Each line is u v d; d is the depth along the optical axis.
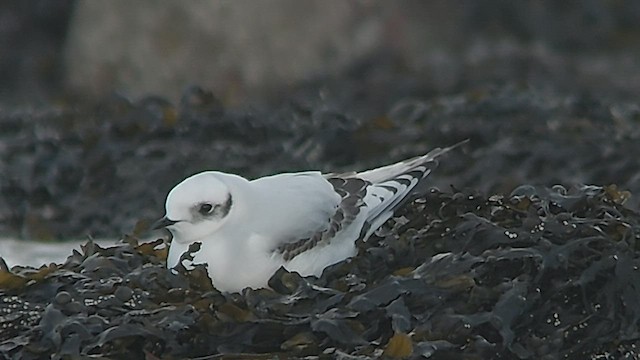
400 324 7.55
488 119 14.64
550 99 15.32
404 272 7.96
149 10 20.88
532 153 13.89
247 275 7.95
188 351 7.58
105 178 14.04
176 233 8.06
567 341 7.84
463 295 7.77
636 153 13.96
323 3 20.67
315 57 20.61
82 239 12.55
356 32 20.72
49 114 15.65
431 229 8.42
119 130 14.46
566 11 22.36
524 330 7.76
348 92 19.28
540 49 20.50
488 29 21.75
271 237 7.97
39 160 14.16
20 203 13.91
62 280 8.28
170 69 20.70
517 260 7.99
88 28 21.20
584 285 7.89
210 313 7.69
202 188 7.96
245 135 14.56
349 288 7.89
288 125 14.62
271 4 20.64
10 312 8.08
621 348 7.89
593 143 14.01
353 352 7.47
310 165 14.20
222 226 7.97
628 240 8.23
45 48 22.12
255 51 20.59
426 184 13.38
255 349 7.58
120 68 20.92
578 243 8.05
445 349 7.41
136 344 7.57
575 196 8.67
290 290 7.91
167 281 8.00
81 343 7.55
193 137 14.52
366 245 8.24
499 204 8.75
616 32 22.31
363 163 14.28
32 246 10.84
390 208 8.51
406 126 14.62
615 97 19.88
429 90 19.28
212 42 20.67
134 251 8.84
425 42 20.98
